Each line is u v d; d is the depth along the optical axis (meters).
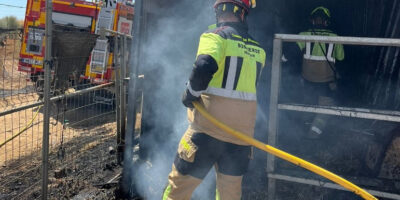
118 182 3.66
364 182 3.11
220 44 2.14
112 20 8.03
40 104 2.89
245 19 2.40
